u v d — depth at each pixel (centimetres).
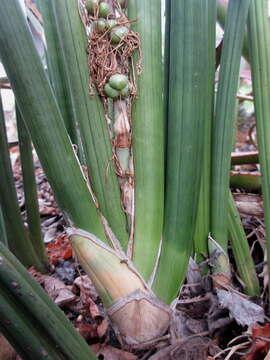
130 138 14
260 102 15
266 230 16
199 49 13
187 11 12
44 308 9
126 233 14
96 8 12
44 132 12
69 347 10
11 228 22
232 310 16
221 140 16
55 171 13
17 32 11
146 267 14
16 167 56
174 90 13
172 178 14
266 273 19
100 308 19
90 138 14
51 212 38
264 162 15
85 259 14
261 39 14
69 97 17
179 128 13
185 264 15
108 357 16
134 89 13
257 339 15
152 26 13
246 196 24
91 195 14
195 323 16
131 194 14
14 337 9
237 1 15
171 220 14
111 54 13
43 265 25
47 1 16
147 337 14
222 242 17
